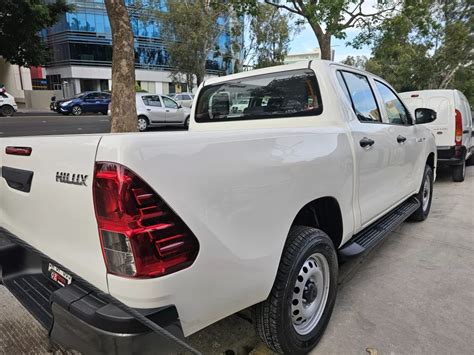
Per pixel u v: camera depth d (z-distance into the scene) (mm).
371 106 3494
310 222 2680
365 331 2678
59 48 39656
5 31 22125
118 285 1491
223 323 2793
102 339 1437
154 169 1464
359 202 2998
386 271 3670
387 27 11352
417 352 2447
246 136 1876
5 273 2244
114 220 1460
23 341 2549
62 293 1616
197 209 1590
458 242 4434
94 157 1505
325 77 2918
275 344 2199
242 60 29453
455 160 7340
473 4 24844
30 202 1994
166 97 17406
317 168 2344
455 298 3135
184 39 26875
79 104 23875
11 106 20750
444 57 25344
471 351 2455
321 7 9688
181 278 1547
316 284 2482
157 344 1468
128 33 6840
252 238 1868
